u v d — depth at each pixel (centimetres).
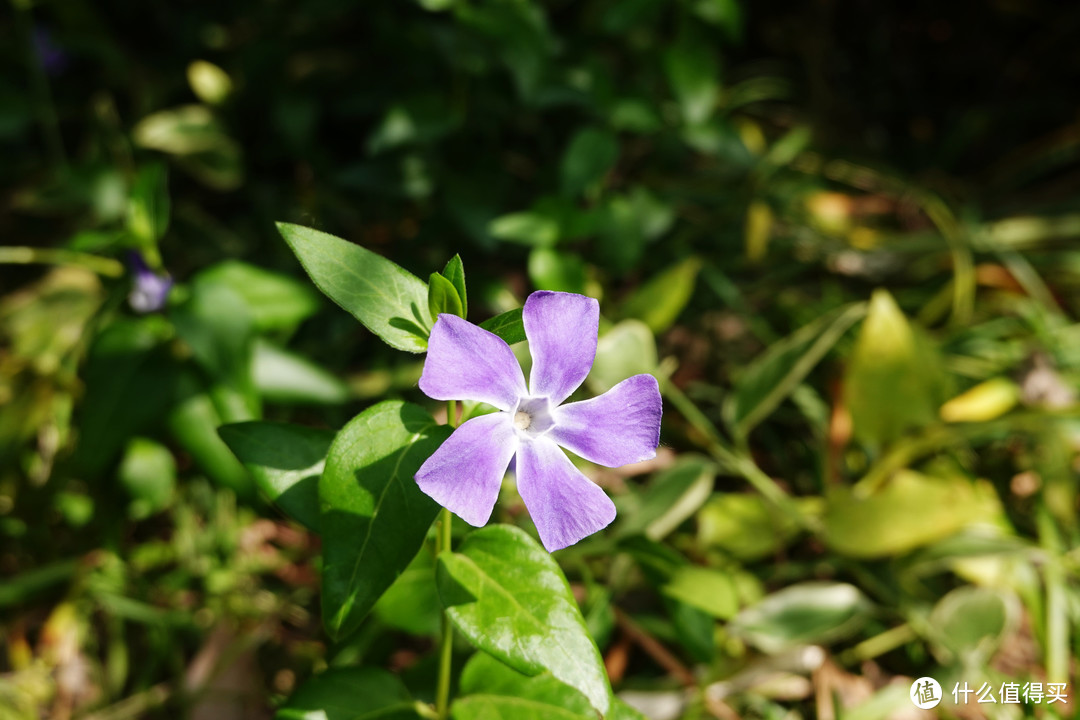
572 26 46
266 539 35
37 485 35
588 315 19
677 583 28
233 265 32
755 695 30
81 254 33
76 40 47
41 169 49
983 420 34
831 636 30
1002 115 57
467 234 42
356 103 45
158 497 33
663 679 30
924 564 32
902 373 34
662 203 40
